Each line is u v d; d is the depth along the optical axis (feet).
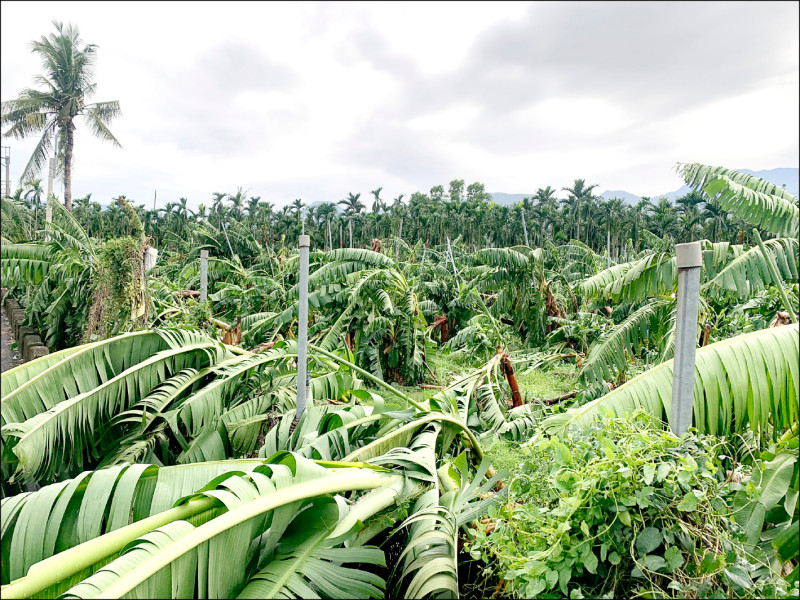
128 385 13.62
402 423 11.93
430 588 6.09
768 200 8.80
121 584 5.16
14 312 30.76
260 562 6.84
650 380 9.42
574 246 41.81
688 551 6.06
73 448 12.17
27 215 24.20
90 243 25.41
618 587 6.19
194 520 6.95
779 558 6.20
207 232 48.49
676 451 6.68
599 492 6.19
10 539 7.54
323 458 9.97
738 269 12.73
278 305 30.81
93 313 17.67
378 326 25.98
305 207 182.50
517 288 32.63
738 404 8.25
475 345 29.32
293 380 16.22
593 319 28.43
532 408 17.51
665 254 14.28
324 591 6.21
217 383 14.15
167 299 31.07
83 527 7.24
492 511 7.20
